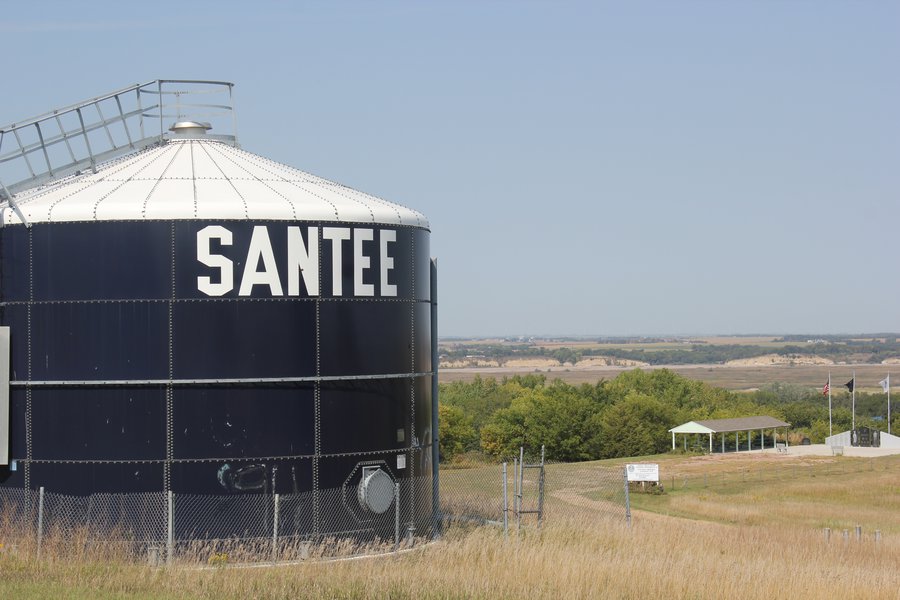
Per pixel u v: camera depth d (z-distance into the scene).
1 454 26.36
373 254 27.77
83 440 26.16
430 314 30.50
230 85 32.59
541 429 109.56
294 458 26.52
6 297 26.80
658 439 110.25
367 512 27.31
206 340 26.09
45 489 26.36
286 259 26.59
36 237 26.62
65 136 30.19
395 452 28.19
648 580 23.48
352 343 27.34
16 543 25.16
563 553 25.08
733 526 44.09
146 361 26.02
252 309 26.33
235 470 26.09
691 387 160.38
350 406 27.28
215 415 26.08
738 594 23.12
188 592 21.25
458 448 98.50
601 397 143.12
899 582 26.16
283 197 27.42
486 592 21.89
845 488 67.06
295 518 26.41
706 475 75.94
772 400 184.00
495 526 29.97
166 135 32.25
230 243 26.27
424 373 29.47
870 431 107.12
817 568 26.98
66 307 26.36
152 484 25.92
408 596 21.55
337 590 21.62
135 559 25.16
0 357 26.45
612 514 38.12
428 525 29.14
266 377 26.33
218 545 25.86
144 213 26.17
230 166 29.59
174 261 26.11
